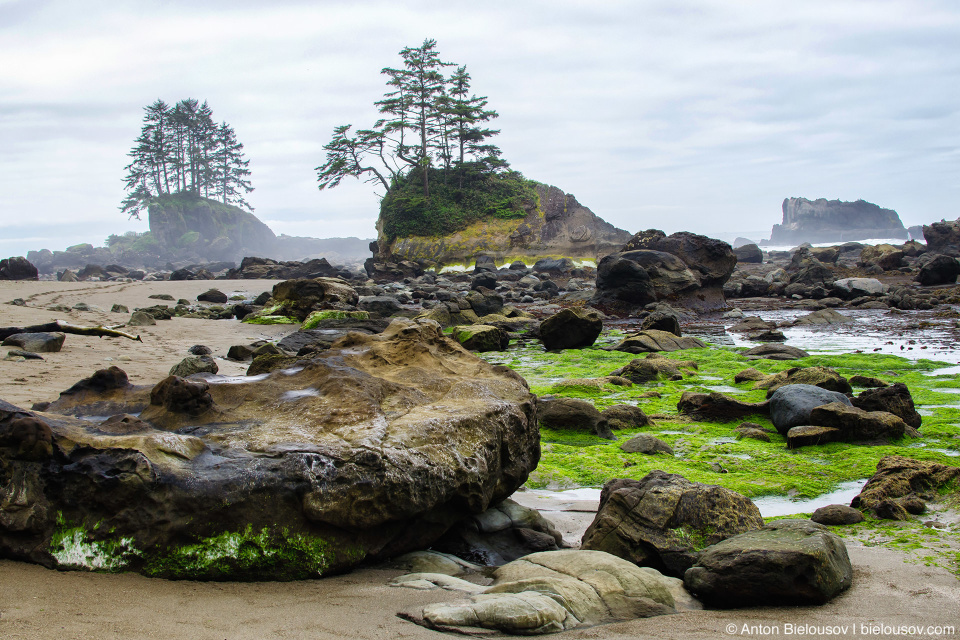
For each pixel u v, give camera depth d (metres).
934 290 35.75
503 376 6.91
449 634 3.55
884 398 10.34
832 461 8.66
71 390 5.84
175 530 4.24
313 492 4.50
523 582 4.17
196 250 146.50
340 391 5.58
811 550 4.19
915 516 6.08
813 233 176.50
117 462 4.29
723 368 16.59
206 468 4.46
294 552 4.44
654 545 5.01
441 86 76.25
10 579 3.93
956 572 4.63
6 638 3.13
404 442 5.06
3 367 11.20
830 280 39.84
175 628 3.45
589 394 13.62
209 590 4.11
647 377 15.26
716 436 10.29
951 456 8.58
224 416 5.26
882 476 6.71
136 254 144.62
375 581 4.50
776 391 10.75
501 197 75.44
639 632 3.75
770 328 25.25
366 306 28.50
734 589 4.22
